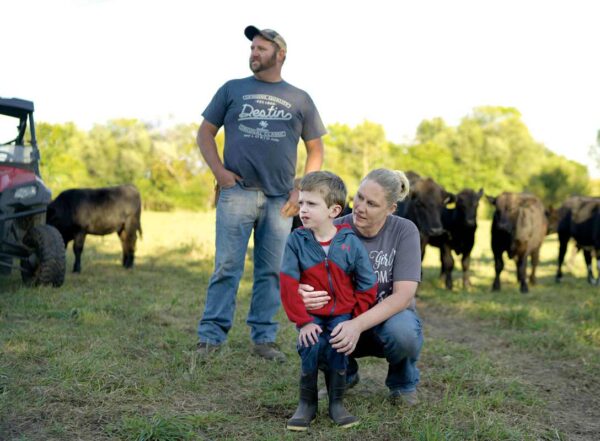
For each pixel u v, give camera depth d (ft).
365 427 10.43
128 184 31.19
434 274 36.55
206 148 14.92
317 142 15.38
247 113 14.66
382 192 10.57
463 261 32.55
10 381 11.64
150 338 15.78
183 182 172.65
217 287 15.02
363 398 12.03
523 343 17.81
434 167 201.67
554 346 17.60
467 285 32.58
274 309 15.14
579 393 13.56
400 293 10.75
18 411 10.34
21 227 24.58
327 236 10.10
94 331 16.10
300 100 14.98
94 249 39.60
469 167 204.44
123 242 31.09
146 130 184.24
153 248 41.16
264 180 14.79
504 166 207.31
